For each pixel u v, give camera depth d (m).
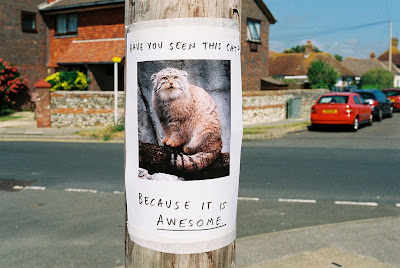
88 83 22.31
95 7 22.98
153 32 1.74
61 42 25.47
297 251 5.02
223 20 1.77
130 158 1.86
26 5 25.05
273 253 4.96
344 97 18.30
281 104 23.03
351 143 14.38
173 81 1.75
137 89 1.80
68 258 5.02
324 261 4.71
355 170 9.84
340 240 5.36
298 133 17.55
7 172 9.55
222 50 1.77
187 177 1.79
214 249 1.84
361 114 18.86
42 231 5.88
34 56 25.53
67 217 6.47
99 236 5.71
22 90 25.08
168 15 1.72
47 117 17.66
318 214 6.59
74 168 9.98
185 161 1.78
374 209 6.85
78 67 22.69
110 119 18.12
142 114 1.81
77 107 17.81
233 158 1.85
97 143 14.19
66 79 20.06
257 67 27.91
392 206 7.02
